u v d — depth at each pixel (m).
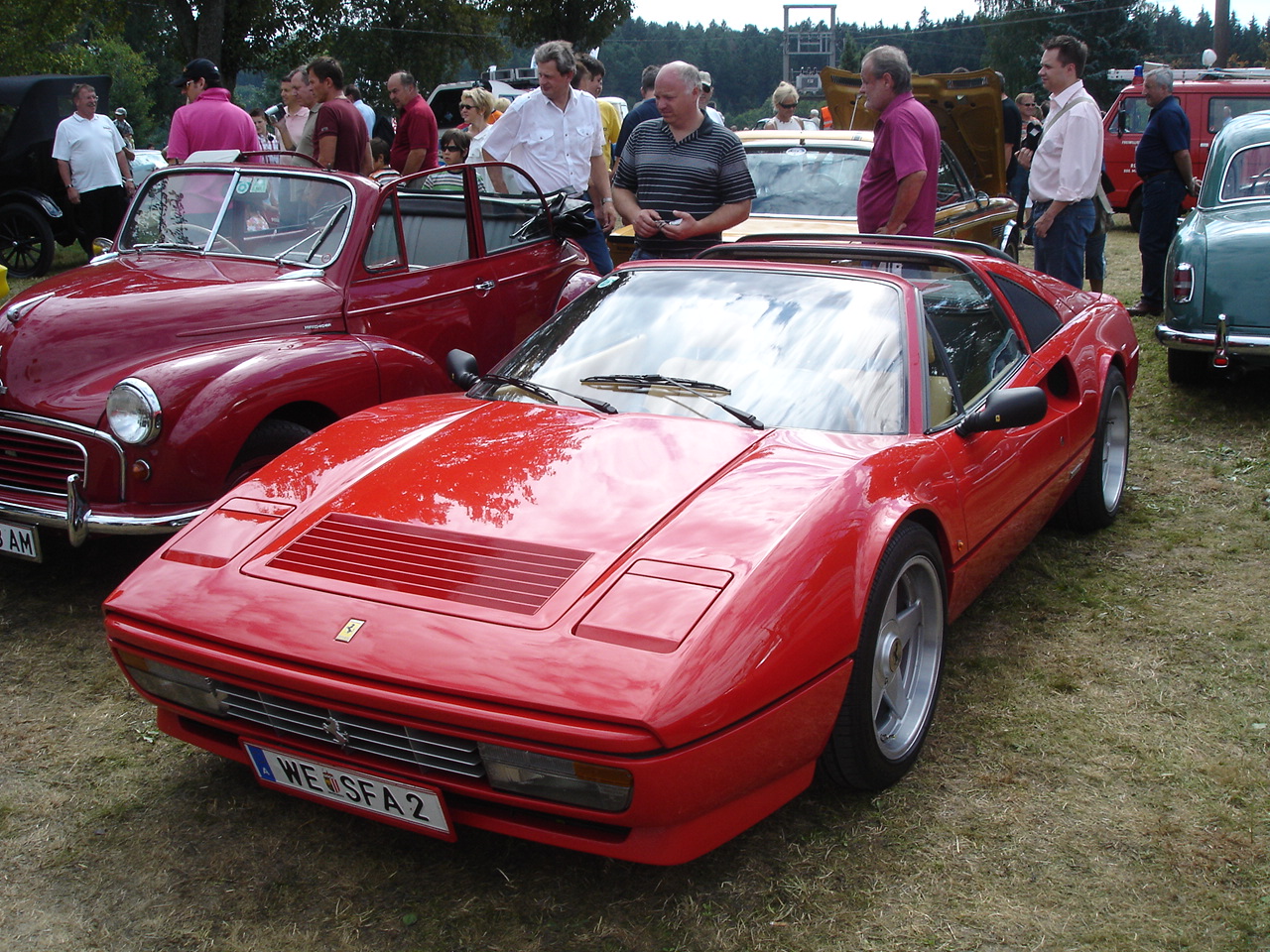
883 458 2.75
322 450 3.00
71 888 2.45
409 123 8.66
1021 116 13.23
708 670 2.08
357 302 4.71
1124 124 15.09
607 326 3.42
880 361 3.11
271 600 2.37
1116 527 4.62
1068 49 6.82
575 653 2.10
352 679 2.19
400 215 4.97
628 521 2.45
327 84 6.69
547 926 2.30
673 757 2.04
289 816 2.71
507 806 2.27
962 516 2.99
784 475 2.61
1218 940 2.22
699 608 2.17
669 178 5.59
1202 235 6.09
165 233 5.10
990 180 9.68
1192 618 3.74
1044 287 4.30
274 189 4.97
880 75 5.50
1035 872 2.45
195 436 3.67
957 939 2.24
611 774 2.04
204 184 5.12
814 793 2.75
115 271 4.65
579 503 2.54
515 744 2.07
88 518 3.65
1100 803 2.70
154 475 3.69
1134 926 2.27
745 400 3.02
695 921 2.30
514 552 2.38
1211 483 5.10
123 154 11.63
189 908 2.38
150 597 2.48
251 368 3.85
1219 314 5.87
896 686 2.82
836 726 2.50
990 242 8.79
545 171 6.96
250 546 2.57
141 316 4.12
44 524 3.74
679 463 2.69
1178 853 2.50
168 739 3.09
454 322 5.21
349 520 2.60
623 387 3.14
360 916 2.34
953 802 2.71
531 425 2.97
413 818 2.29
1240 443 5.62
